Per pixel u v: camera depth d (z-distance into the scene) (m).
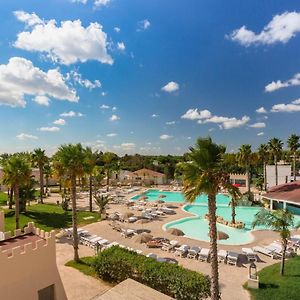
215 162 15.71
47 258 15.81
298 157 78.62
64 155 23.58
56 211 43.19
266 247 25.81
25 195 41.59
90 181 43.69
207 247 26.92
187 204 50.97
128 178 87.81
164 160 111.94
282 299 16.70
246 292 18.14
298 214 42.53
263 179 68.25
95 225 35.00
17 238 16.98
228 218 42.47
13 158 33.69
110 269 19.81
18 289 14.27
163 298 14.12
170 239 29.31
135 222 36.44
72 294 17.95
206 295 16.30
